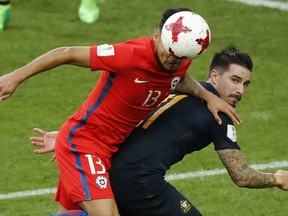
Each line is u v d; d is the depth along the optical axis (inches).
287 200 1019.9
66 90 1338.6
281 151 1155.9
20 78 745.6
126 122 791.1
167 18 764.6
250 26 1596.9
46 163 1113.4
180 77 786.2
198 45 750.5
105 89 781.3
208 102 808.9
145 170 800.3
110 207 787.4
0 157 1130.0
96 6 1593.3
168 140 805.9
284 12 1658.5
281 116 1261.1
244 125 1230.9
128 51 757.9
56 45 1493.6
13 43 1497.3
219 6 1681.8
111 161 806.5
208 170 1096.2
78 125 798.5
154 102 786.8
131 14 1636.3
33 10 1644.9
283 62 1446.9
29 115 1258.0
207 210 999.6
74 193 792.3
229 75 814.5
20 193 1037.8
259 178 807.7
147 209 810.2
